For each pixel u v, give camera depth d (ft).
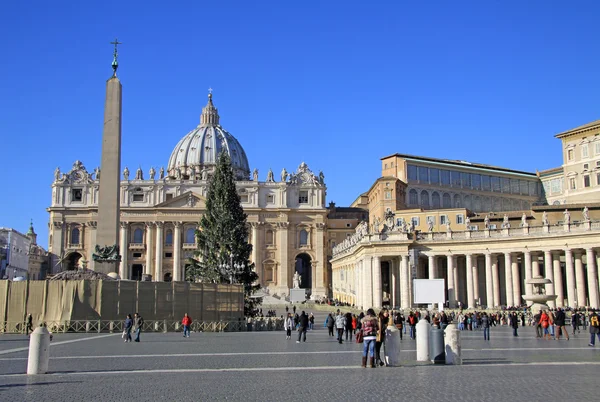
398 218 308.60
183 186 456.04
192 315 144.25
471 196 398.01
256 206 456.04
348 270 331.36
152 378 57.11
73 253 451.12
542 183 424.87
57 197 451.53
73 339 110.01
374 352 67.31
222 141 597.93
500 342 104.63
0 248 399.65
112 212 134.41
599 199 304.09
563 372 60.95
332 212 492.95
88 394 47.96
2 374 59.82
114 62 136.26
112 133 135.03
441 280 162.09
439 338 69.51
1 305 129.18
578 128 314.55
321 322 202.59
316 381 55.21
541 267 258.98
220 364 69.31
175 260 442.50
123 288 133.80
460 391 49.32
